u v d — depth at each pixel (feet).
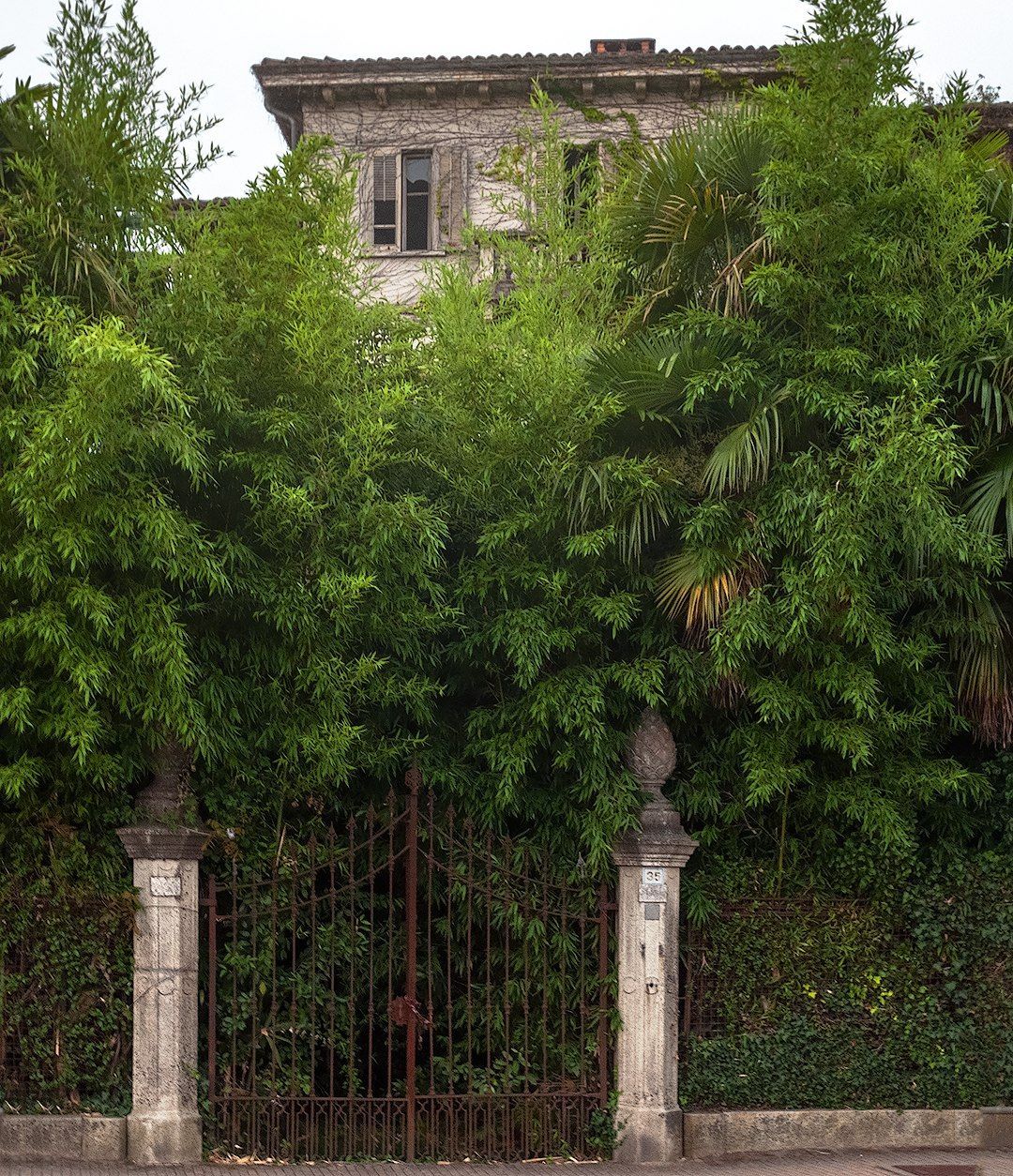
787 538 31.55
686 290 36.42
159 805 30.63
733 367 31.76
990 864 34.40
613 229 37.40
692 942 33.63
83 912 30.73
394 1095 32.35
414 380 34.88
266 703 31.24
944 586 32.19
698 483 32.55
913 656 31.76
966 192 31.09
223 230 30.60
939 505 29.84
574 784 33.24
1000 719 33.24
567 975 33.04
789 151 31.45
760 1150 32.68
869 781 32.99
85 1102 30.40
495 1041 33.04
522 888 33.12
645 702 33.76
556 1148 31.76
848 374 31.37
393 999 32.40
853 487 30.53
